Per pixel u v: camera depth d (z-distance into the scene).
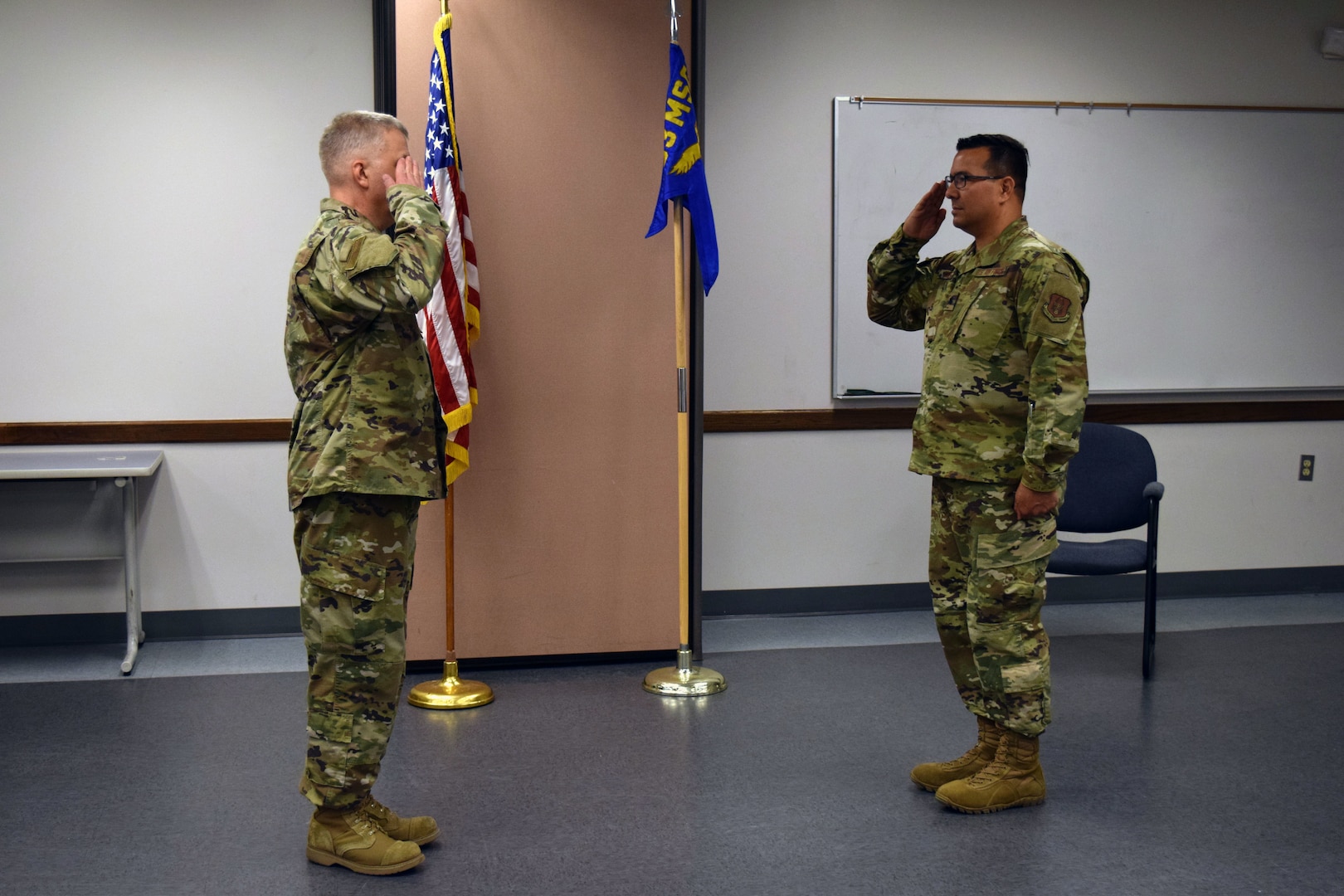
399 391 2.21
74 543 3.85
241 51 3.97
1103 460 3.88
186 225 3.99
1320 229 4.67
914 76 4.37
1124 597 4.75
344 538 2.19
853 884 2.21
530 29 3.59
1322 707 3.35
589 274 3.68
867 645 4.04
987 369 2.52
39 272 3.93
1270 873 2.27
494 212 3.61
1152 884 2.22
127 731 3.14
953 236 4.39
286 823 2.52
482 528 3.69
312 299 2.16
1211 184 4.57
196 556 4.08
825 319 4.39
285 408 4.09
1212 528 4.75
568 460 3.72
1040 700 2.55
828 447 4.44
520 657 3.75
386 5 3.57
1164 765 2.89
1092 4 4.46
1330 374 4.74
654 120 3.68
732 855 2.35
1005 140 2.56
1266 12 4.57
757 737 3.10
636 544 3.78
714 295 4.31
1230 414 4.68
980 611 2.54
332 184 2.31
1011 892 2.18
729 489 4.39
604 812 2.57
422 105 3.56
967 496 2.55
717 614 4.43
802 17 4.28
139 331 4.00
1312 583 4.84
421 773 2.82
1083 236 4.50
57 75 3.88
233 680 3.62
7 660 3.86
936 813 2.57
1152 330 4.59
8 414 3.95
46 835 2.45
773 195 4.32
